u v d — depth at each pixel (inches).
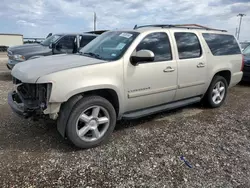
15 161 104.5
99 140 122.0
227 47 196.2
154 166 104.8
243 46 370.0
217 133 144.1
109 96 128.3
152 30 142.6
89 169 100.9
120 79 123.9
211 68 178.9
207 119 168.7
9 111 169.5
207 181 95.3
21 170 98.0
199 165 106.8
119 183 92.0
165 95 150.7
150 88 139.2
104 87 117.3
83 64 115.7
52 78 102.5
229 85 204.7
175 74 151.1
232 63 198.7
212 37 183.2
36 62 127.6
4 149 114.8
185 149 121.6
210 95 187.2
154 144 126.3
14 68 129.9
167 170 102.1
